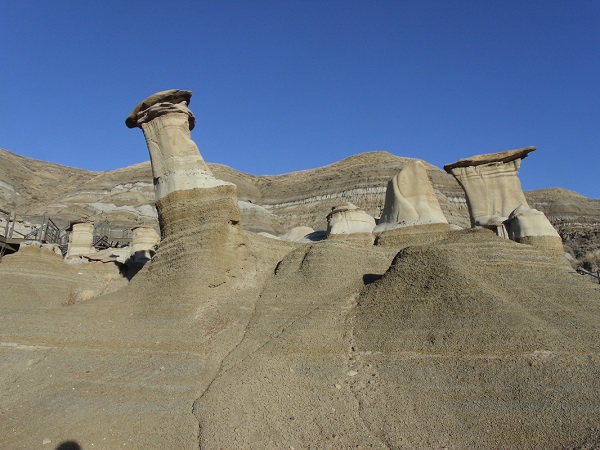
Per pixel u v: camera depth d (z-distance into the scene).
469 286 9.81
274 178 93.75
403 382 8.36
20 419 8.38
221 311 11.43
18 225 42.66
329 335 9.98
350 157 85.69
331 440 7.30
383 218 20.23
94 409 8.43
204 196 13.49
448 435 7.16
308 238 25.56
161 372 9.33
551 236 17.17
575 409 7.04
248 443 7.23
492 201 23.42
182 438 7.47
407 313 9.87
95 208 64.88
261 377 8.77
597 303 9.81
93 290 17.75
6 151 101.69
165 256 13.34
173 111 14.47
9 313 11.95
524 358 8.12
